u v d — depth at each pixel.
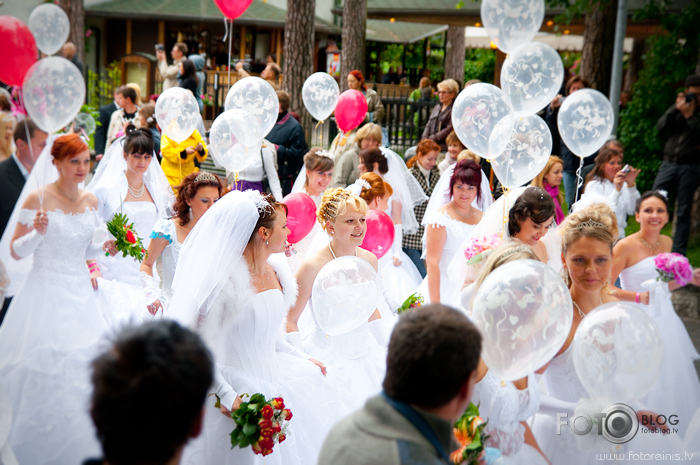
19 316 3.60
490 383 2.47
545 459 2.61
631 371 2.43
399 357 1.68
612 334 2.45
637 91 10.20
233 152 5.39
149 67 19.34
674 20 10.27
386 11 15.35
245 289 2.96
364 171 5.83
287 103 8.27
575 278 2.96
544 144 4.80
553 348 2.31
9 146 4.23
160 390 1.39
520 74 4.83
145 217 4.98
